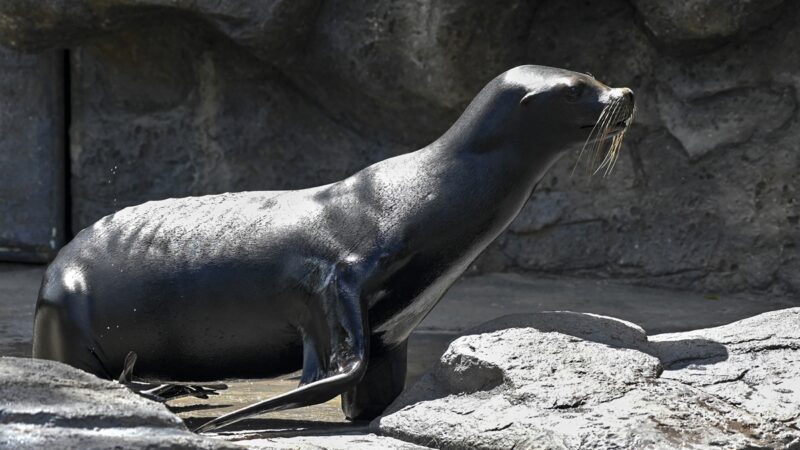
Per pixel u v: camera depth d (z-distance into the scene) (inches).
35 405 613.3
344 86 1621.6
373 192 822.5
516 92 821.9
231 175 1707.7
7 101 1768.0
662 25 1502.2
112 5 1541.6
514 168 821.2
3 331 1312.7
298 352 837.8
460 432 729.6
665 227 1593.3
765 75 1521.9
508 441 707.4
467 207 812.6
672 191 1585.9
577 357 770.2
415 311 831.7
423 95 1568.7
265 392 965.8
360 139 1676.9
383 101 1609.3
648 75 1577.3
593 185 1624.0
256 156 1702.8
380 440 731.4
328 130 1686.8
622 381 746.8
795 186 1521.9
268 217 836.0
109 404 629.0
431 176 821.2
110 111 1743.4
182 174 1727.4
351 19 1563.7
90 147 1754.4
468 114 835.4
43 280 877.8
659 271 1594.5
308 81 1643.7
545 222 1643.7
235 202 862.5
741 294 1553.9
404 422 759.7
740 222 1551.4
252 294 820.0
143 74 1723.7
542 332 803.4
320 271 801.6
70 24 1568.7
